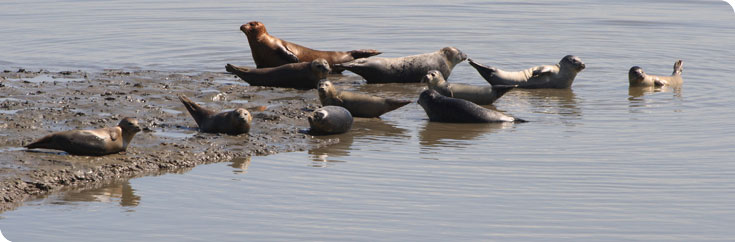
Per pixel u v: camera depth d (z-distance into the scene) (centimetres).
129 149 4247
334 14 10538
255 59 7256
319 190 3703
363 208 3459
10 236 3114
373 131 4922
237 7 11250
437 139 4716
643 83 6444
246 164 4134
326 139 4659
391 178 3900
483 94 5762
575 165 4141
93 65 7150
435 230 3203
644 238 3136
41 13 10481
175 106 5409
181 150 4278
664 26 9612
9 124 4612
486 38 8719
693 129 4947
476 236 3142
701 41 8588
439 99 5250
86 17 10175
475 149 4475
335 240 3095
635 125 5075
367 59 6700
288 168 4062
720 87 6378
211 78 6625
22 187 3628
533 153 4384
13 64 7125
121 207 3469
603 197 3622
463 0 11944
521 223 3288
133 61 7406
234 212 3406
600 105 5750
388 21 9900
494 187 3762
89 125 4709
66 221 3291
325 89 5325
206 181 3838
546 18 10206
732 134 4803
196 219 3325
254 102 5656
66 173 3812
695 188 3756
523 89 6450
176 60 7538
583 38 8769
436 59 6806
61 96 5559
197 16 10362
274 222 3284
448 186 3775
